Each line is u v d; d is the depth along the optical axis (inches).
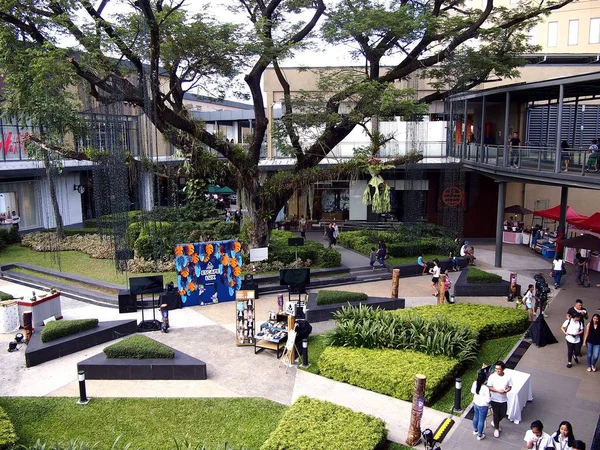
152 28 760.3
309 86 1368.1
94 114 992.2
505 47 1005.2
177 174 986.7
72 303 809.5
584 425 442.3
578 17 1504.7
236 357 592.7
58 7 783.1
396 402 486.0
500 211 1011.9
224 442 409.1
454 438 425.7
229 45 826.8
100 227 1161.4
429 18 867.4
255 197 979.9
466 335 582.2
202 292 794.8
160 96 858.8
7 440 390.6
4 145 1184.8
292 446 378.3
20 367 567.5
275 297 834.2
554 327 684.7
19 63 819.4
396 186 1414.9
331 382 529.0
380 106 885.8
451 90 1005.8
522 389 455.2
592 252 1018.1
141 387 518.6
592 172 684.1
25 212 1304.1
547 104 1161.4
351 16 885.2
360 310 632.4
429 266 987.3
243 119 1657.2
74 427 439.8
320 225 1419.8
